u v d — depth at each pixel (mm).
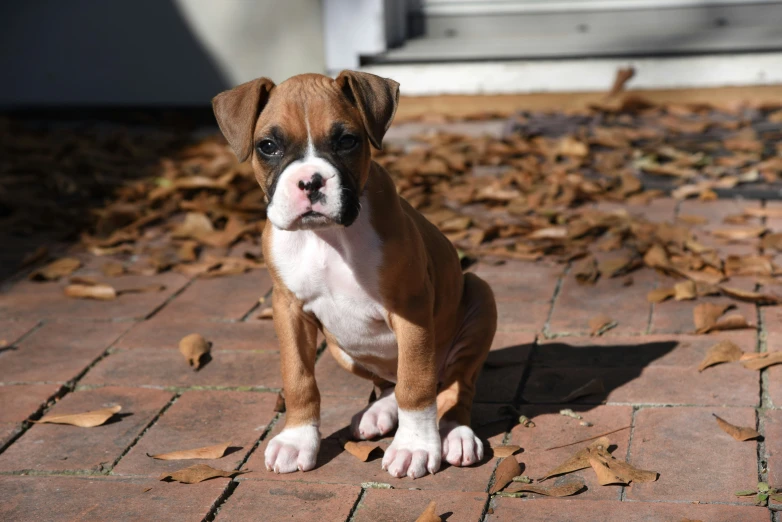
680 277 2021
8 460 1640
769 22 3182
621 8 3252
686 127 2789
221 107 1557
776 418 1640
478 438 1623
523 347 1838
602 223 2211
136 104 3326
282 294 1604
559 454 1604
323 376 1797
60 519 1534
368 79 1540
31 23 3307
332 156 1510
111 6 3242
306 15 3141
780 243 2096
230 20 3182
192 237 2283
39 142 2990
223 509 1540
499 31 3322
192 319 1976
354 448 1620
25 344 1909
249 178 2557
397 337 1585
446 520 1504
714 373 1739
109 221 2363
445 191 2432
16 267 2199
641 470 1555
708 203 2326
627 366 1773
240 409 1725
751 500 1508
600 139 2705
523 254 2137
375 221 1559
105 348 1892
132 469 1613
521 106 3139
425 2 3342
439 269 1646
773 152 2545
